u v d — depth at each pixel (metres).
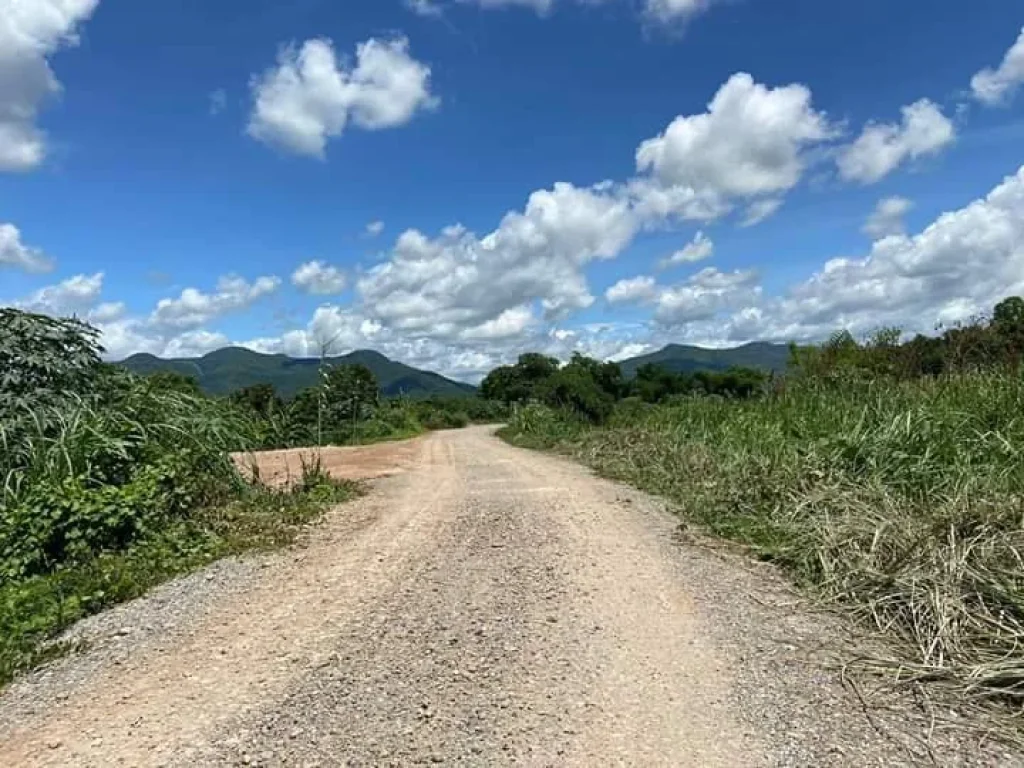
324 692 3.98
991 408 7.75
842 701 3.71
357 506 9.87
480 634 4.74
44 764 3.37
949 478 6.48
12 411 8.41
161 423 9.13
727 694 3.81
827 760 3.16
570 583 5.79
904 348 12.77
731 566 6.23
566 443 19.52
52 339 9.24
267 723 3.65
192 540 7.45
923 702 3.67
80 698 4.05
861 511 6.28
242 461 13.38
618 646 4.48
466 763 3.22
